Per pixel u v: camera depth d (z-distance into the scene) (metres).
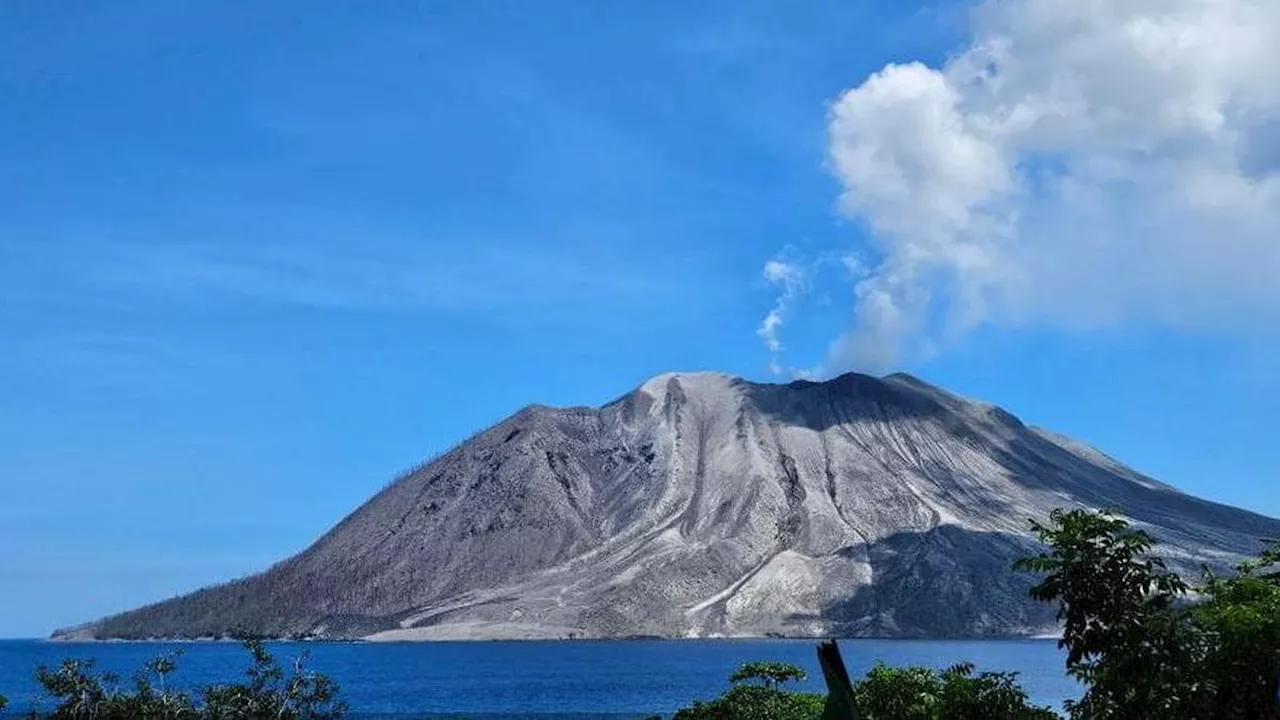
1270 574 22.73
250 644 88.88
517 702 186.62
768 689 40.00
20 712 137.25
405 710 169.88
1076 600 21.00
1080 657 21.12
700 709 40.81
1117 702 20.22
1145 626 20.53
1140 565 20.95
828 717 13.25
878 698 28.00
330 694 90.06
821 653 13.52
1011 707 26.45
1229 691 19.92
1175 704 19.53
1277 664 19.75
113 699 84.12
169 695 85.38
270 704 85.25
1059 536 21.22
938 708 26.56
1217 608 20.69
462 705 181.12
